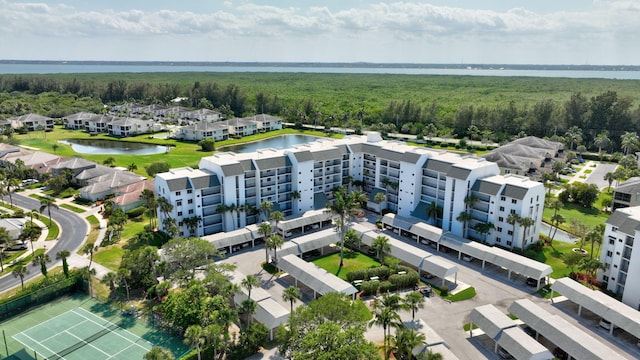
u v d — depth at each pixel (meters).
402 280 95.50
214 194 123.75
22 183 169.38
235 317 75.75
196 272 94.00
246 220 129.88
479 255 105.12
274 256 107.62
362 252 116.12
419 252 104.94
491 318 77.31
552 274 102.06
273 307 80.62
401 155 137.62
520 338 71.56
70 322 83.19
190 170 127.94
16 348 75.69
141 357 73.00
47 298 90.75
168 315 79.19
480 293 94.31
